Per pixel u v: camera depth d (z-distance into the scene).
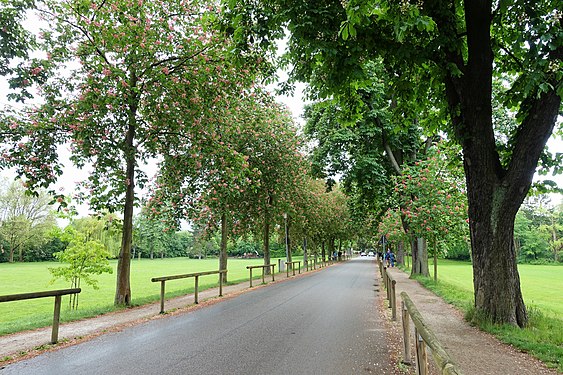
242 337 7.39
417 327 3.59
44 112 11.55
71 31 12.16
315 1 7.05
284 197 23.45
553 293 19.25
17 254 70.69
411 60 7.58
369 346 6.69
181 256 114.75
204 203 17.08
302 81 9.30
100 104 11.27
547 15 6.96
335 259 58.56
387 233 24.00
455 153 11.24
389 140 21.33
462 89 8.27
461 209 15.77
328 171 22.31
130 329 8.44
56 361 5.94
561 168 8.93
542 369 5.29
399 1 6.09
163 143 14.28
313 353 6.22
